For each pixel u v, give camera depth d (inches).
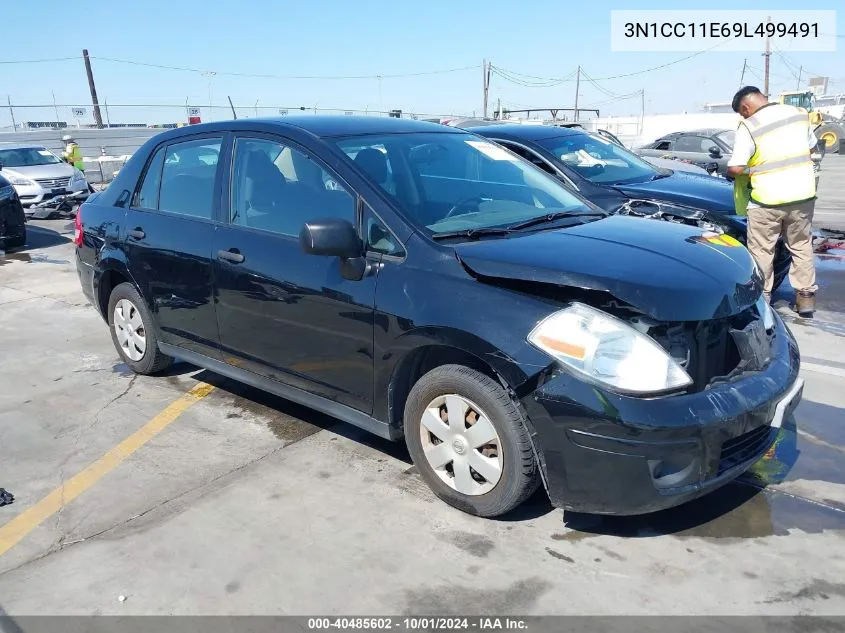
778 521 125.6
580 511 114.7
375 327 131.7
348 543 122.8
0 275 345.7
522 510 131.3
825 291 277.4
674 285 113.3
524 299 116.6
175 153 181.5
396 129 164.2
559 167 274.4
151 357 195.0
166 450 159.0
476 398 121.3
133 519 132.4
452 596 109.3
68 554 122.5
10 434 169.2
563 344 111.0
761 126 227.0
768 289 245.4
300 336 146.5
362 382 138.0
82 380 202.5
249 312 156.3
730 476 114.1
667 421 106.7
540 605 106.7
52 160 579.5
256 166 159.2
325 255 134.3
